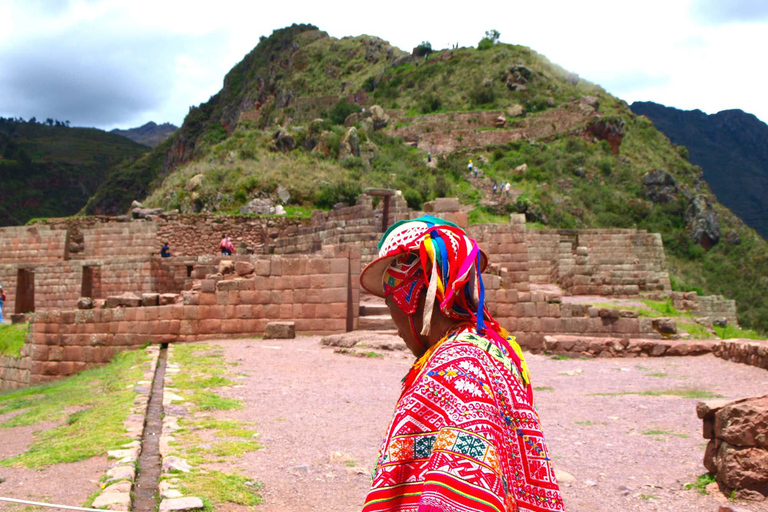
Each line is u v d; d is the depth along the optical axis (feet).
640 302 80.69
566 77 298.15
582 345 48.62
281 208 136.77
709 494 17.44
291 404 29.60
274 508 16.24
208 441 22.36
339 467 19.80
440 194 184.34
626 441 23.34
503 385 5.58
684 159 283.18
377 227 99.76
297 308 55.36
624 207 221.46
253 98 447.01
